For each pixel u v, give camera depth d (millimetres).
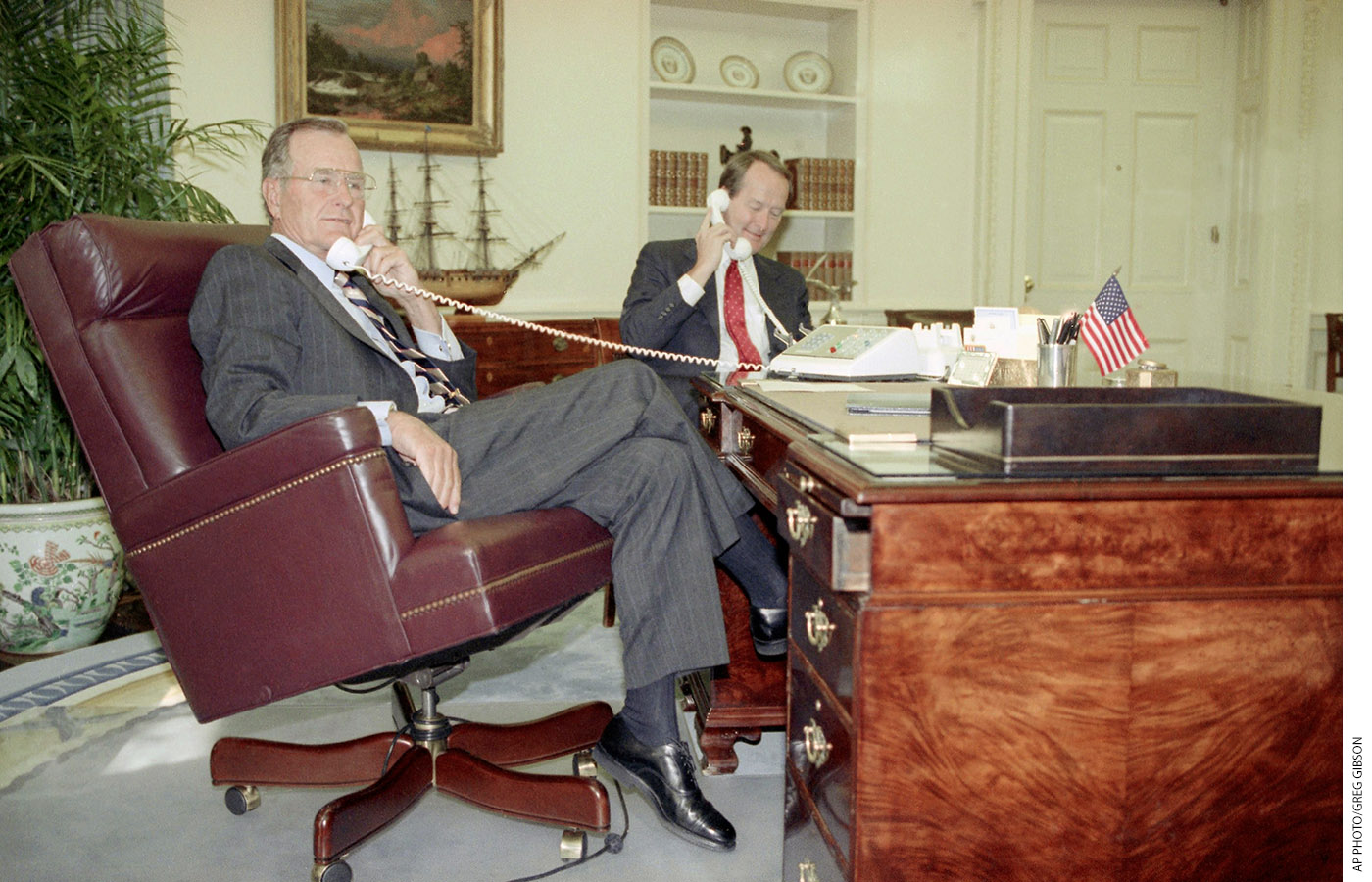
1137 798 1239
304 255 2221
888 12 5539
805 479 1435
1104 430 1221
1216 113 5875
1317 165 5562
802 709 1543
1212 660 1231
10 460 3312
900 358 2455
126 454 1857
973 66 5695
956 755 1218
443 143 4828
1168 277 5949
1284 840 1266
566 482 1976
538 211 5086
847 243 5688
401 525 1757
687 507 1934
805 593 1523
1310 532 1225
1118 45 5789
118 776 2338
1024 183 5656
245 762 2133
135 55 3619
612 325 3598
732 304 3143
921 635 1200
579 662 3152
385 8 4691
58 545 3170
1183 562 1217
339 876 1837
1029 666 1214
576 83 5086
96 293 1868
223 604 1805
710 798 2242
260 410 1824
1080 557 1207
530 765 2277
